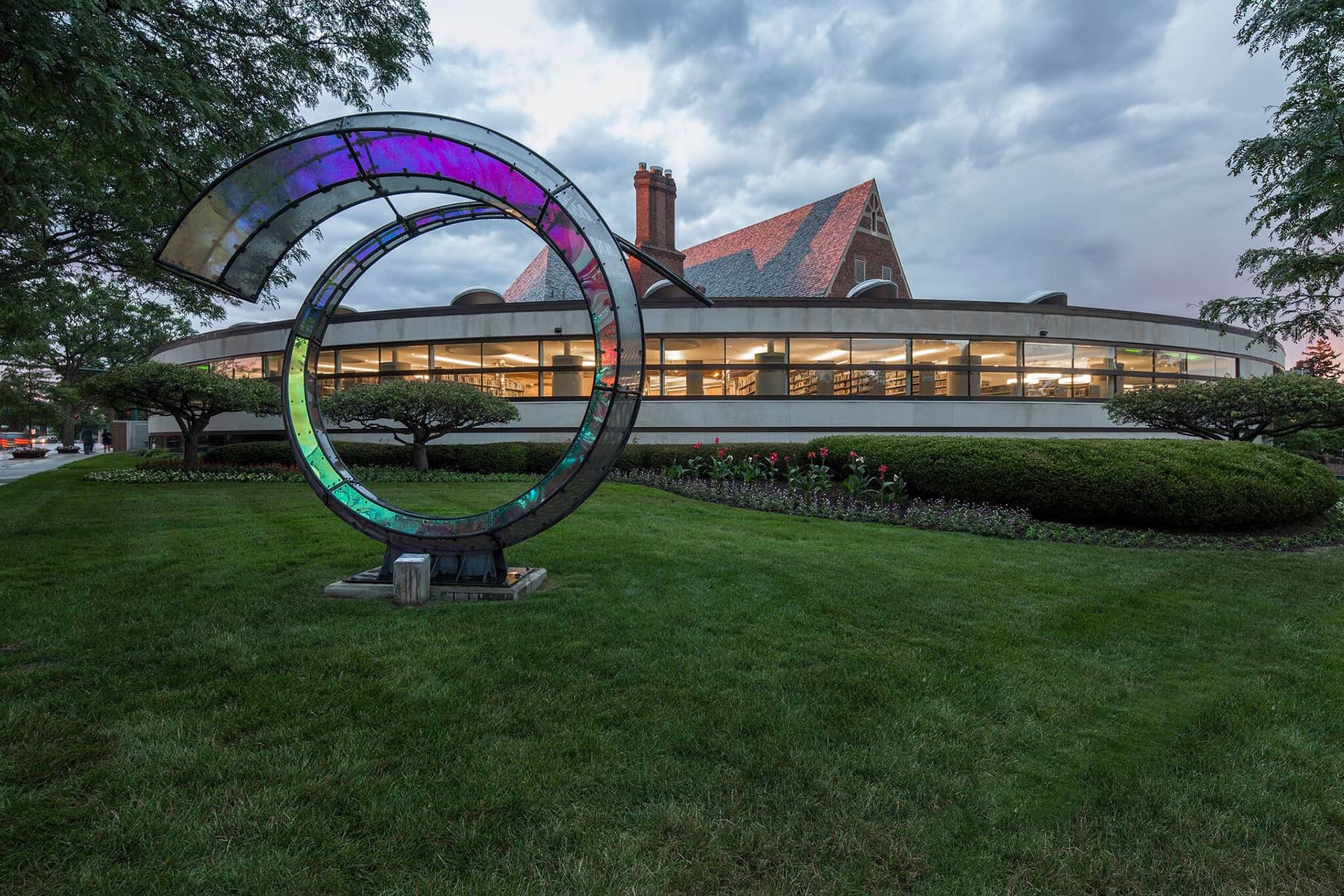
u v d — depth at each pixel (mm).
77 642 3650
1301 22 6812
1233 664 3729
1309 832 2178
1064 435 18125
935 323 17641
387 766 2408
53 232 9617
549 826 2074
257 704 2904
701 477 15273
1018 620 4430
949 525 8727
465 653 3578
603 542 7012
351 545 6656
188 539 6957
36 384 39500
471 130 4309
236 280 5262
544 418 17734
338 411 14211
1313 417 11398
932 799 2281
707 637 3938
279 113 9141
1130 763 2584
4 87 5719
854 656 3660
